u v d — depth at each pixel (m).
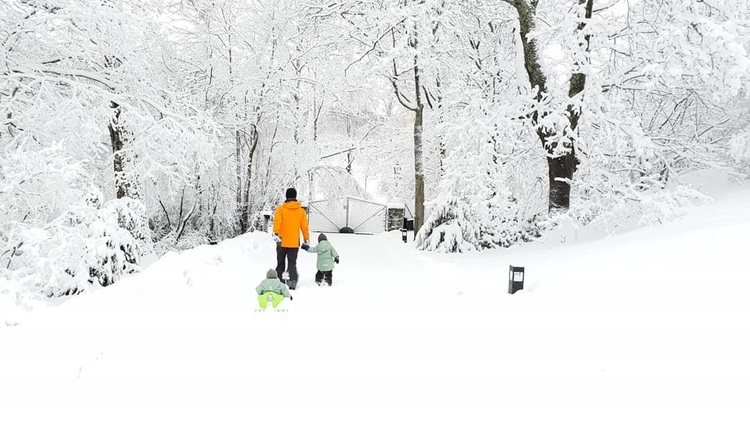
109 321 5.08
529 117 12.13
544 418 2.96
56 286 7.81
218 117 22.44
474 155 11.38
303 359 4.08
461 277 8.05
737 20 9.13
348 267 10.30
